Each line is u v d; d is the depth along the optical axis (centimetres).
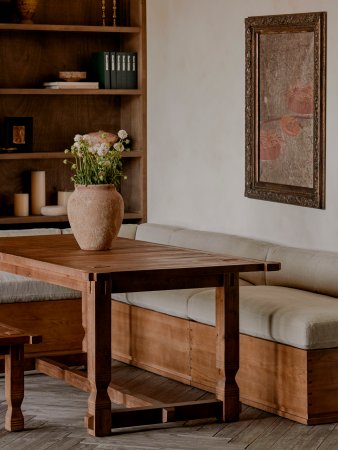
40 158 860
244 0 762
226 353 601
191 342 676
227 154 787
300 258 688
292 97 719
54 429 591
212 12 794
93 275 563
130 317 735
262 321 618
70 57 883
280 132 732
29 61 870
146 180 878
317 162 698
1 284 722
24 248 659
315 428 590
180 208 841
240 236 763
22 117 853
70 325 746
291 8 720
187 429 591
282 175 732
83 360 713
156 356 710
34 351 737
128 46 887
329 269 664
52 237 714
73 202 647
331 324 594
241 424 598
